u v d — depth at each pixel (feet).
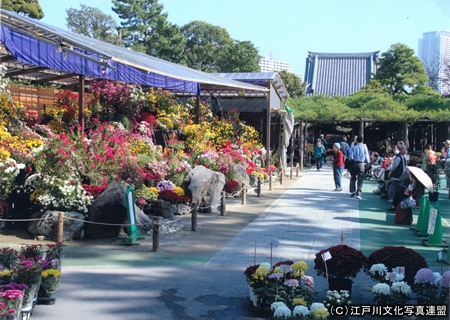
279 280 19.13
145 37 128.98
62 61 36.58
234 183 48.11
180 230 33.99
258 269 19.16
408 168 38.14
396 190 41.73
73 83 57.16
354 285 22.56
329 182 65.26
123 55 39.11
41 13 89.76
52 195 31.14
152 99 56.90
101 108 49.60
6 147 33.04
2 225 31.94
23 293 16.72
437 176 50.16
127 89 51.26
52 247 22.17
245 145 64.39
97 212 30.53
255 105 75.46
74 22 125.29
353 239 31.94
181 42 130.41
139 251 28.27
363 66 157.89
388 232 34.42
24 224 32.48
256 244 30.14
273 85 70.64
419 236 33.27
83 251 27.91
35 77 49.67
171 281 22.81
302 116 85.87
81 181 34.22
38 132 41.98
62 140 32.94
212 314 18.94
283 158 71.00
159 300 20.30
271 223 36.81
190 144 55.31
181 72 46.83
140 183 36.65
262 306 19.04
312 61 161.27
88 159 34.73
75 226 30.17
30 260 19.63
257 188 52.95
